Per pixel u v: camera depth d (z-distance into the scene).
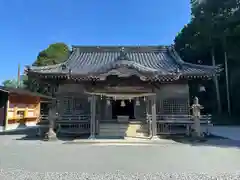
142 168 5.86
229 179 4.75
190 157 7.41
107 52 19.31
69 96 14.91
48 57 32.00
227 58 26.02
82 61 17.62
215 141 11.41
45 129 18.16
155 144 10.52
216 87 26.03
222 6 25.25
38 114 25.20
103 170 5.64
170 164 6.34
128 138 12.06
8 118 19.09
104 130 13.39
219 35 25.23
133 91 12.28
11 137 13.34
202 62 30.08
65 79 14.36
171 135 12.98
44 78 13.86
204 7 26.11
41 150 8.91
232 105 26.27
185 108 14.46
